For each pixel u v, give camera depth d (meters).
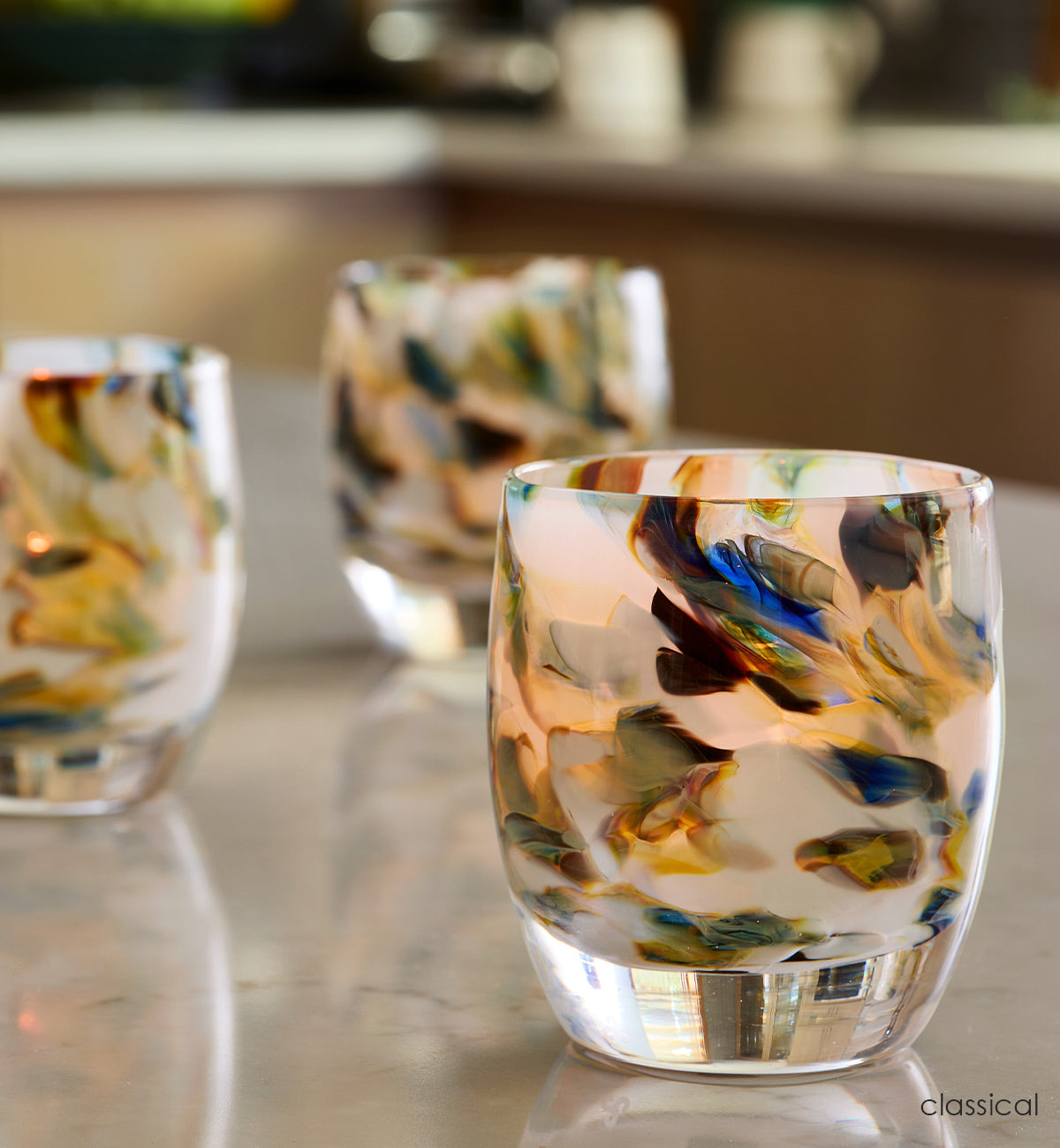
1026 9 3.28
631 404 0.86
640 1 3.79
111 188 2.93
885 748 0.61
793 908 0.61
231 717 0.82
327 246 3.12
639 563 0.61
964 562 0.61
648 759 0.61
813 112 3.41
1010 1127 0.61
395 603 0.86
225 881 0.71
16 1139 0.61
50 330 2.93
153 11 3.28
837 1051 0.62
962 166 2.32
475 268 0.87
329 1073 0.63
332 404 0.86
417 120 3.24
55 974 0.67
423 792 0.76
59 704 0.73
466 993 0.66
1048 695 0.82
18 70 3.30
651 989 0.62
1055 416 2.19
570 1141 0.61
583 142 2.92
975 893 0.63
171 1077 0.63
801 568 0.60
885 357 2.41
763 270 2.56
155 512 0.73
